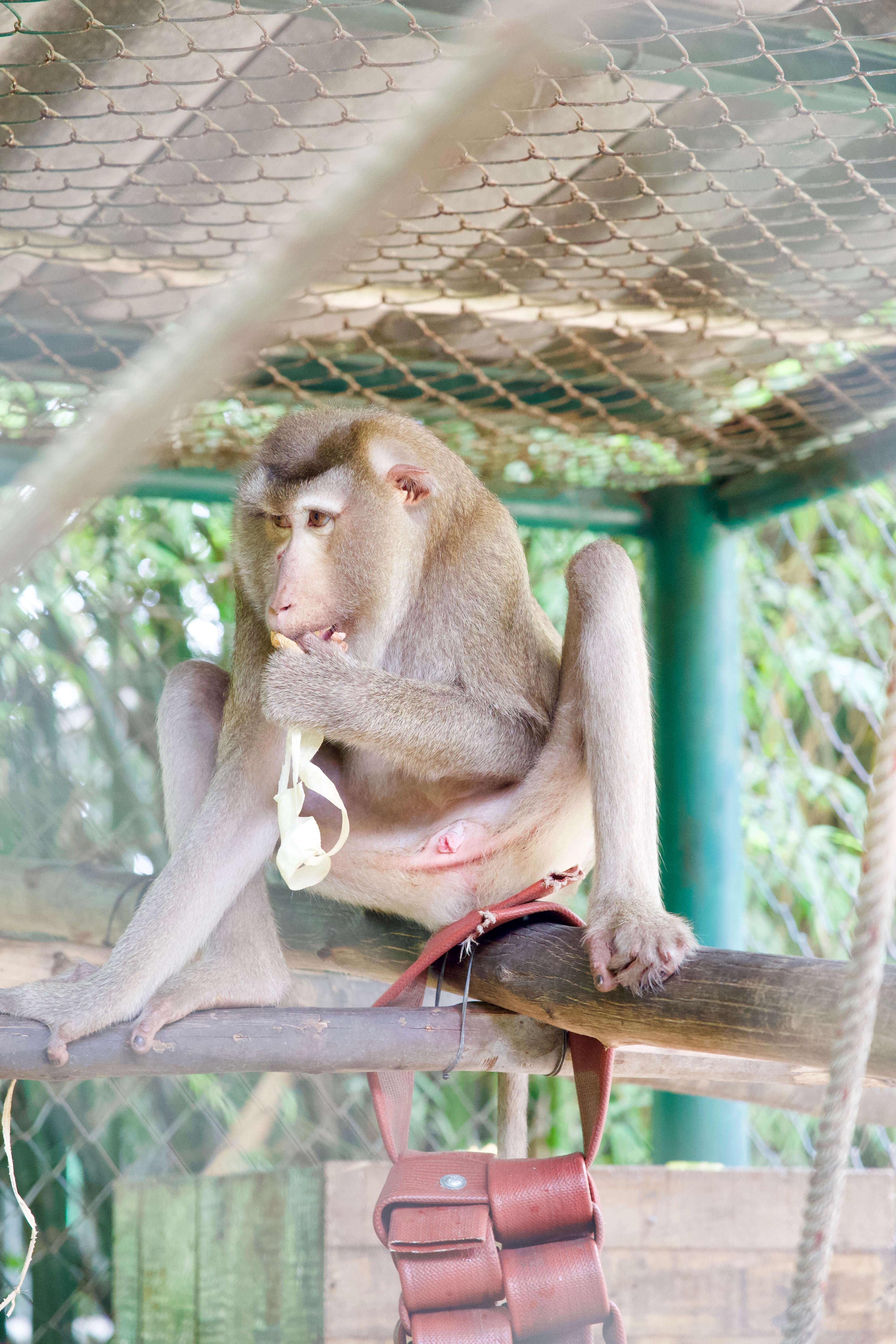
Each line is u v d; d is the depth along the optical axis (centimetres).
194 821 436
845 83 433
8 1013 370
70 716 712
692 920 624
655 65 416
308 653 436
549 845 445
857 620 887
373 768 477
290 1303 434
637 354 566
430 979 434
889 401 581
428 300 513
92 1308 714
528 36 94
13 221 481
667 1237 462
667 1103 634
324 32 408
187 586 759
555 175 446
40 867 538
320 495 458
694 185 473
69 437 99
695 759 636
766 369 585
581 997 349
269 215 482
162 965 396
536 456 651
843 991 219
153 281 508
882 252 494
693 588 649
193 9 402
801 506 625
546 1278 329
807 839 842
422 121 94
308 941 480
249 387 572
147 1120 724
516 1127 467
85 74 421
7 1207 717
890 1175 482
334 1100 757
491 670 463
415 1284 331
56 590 720
